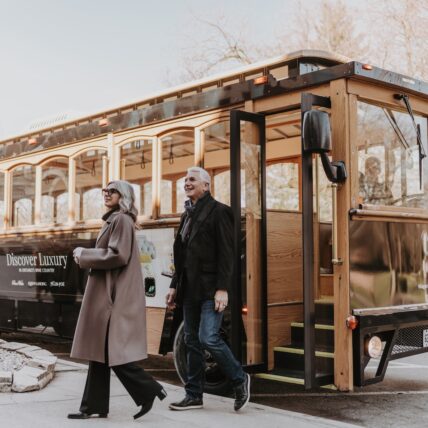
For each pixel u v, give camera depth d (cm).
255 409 529
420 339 614
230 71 645
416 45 1998
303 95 539
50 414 499
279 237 656
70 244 823
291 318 659
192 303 524
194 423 483
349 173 554
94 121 800
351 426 480
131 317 479
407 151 618
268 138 754
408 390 645
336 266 551
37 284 876
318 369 546
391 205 595
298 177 770
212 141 662
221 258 510
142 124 731
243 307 600
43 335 859
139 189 738
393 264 593
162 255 693
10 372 605
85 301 480
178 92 698
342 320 545
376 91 585
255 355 609
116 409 521
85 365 714
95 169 795
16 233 922
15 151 944
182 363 628
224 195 655
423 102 640
